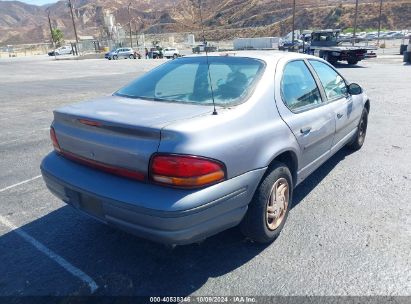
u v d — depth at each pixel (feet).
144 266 10.01
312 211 12.73
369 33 232.94
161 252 10.60
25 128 26.27
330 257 10.18
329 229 11.57
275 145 10.04
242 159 9.02
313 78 13.16
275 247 10.70
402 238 11.01
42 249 10.87
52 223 12.39
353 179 15.44
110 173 9.04
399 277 9.34
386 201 13.41
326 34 86.74
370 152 18.85
